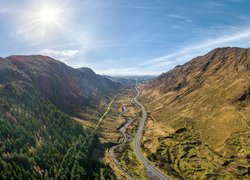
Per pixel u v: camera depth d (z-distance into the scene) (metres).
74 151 197.75
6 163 155.12
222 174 191.12
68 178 164.75
